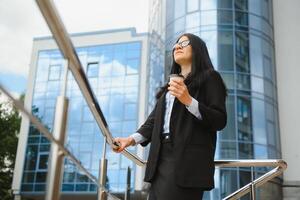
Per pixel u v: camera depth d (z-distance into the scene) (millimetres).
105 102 25375
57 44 1096
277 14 16422
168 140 1791
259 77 14188
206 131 1782
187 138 1731
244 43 14383
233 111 13336
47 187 1108
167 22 15523
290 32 16000
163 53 15281
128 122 24500
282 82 15422
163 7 16047
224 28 14297
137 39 26516
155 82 15867
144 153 11070
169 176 1709
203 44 2002
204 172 1691
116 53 26562
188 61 1992
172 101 1870
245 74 13953
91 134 13008
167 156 1775
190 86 1842
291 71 15477
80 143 12789
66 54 1128
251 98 13758
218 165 2783
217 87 1827
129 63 26094
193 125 1761
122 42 26766
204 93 1840
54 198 1102
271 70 14938
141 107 24672
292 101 15102
